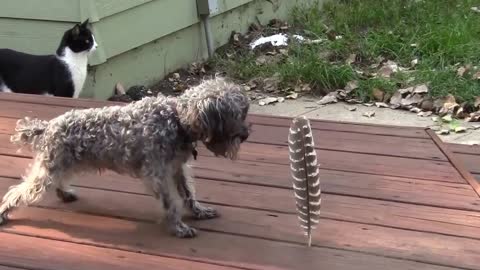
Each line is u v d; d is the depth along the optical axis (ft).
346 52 16.62
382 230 7.73
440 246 7.48
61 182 7.88
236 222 7.89
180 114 7.41
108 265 7.25
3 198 8.09
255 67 16.28
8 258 7.34
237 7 18.88
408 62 16.10
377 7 19.85
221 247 7.50
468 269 7.18
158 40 16.02
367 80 14.89
